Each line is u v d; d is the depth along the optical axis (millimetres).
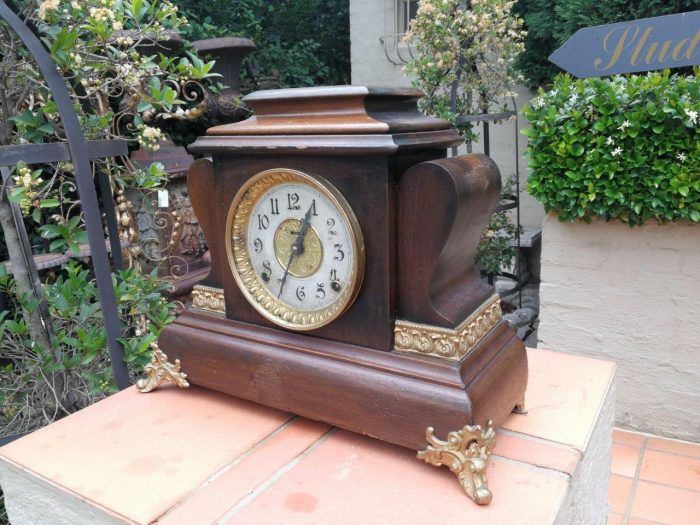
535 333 3389
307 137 1030
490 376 1040
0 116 1576
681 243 2090
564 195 2176
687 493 1896
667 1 3018
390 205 997
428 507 922
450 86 3191
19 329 1574
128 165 1906
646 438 2252
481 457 942
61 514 1034
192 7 4457
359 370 1055
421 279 1011
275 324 1167
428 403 977
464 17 2908
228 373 1216
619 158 2037
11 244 1573
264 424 1188
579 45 2193
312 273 1096
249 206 1153
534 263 4340
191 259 3146
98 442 1140
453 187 945
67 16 1475
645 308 2199
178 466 1053
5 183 1477
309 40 5148
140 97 1796
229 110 3463
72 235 1436
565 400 1261
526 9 3920
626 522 1768
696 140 1916
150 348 1616
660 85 1971
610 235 2205
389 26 4406
